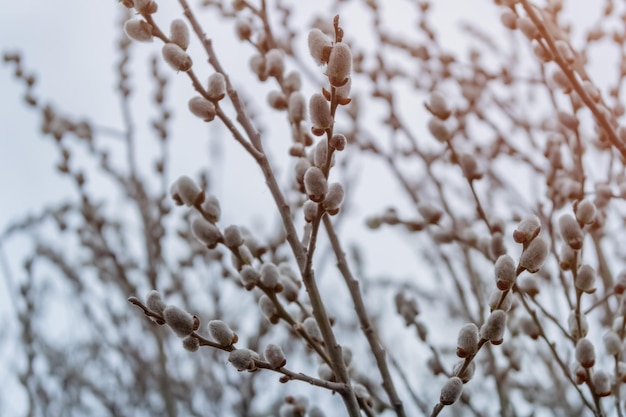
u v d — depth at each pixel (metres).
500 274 0.73
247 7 0.93
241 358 0.72
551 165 0.92
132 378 1.28
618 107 0.94
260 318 1.15
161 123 1.26
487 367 0.98
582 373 0.77
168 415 1.07
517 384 1.05
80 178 1.26
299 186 0.81
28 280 1.33
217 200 0.79
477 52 1.14
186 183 0.78
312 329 0.80
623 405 0.86
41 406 1.27
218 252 1.05
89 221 1.24
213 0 1.00
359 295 0.84
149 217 1.25
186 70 0.78
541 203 0.96
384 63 1.08
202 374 1.21
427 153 1.14
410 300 0.93
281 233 1.08
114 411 1.25
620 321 0.80
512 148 1.04
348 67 0.71
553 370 1.01
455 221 0.97
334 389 0.74
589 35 0.96
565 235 0.77
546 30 0.86
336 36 0.71
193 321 0.72
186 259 1.21
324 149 0.73
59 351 1.33
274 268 0.78
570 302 0.82
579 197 0.86
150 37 0.78
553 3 0.94
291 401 0.84
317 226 0.75
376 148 1.07
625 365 0.79
